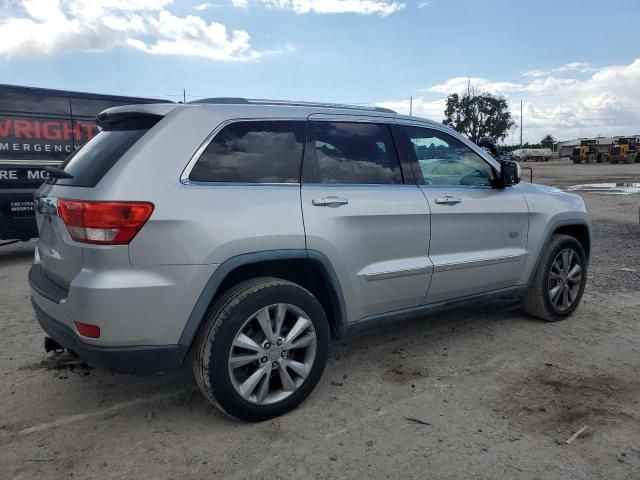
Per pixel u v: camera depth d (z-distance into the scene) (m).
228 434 3.08
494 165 4.60
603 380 3.78
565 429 3.12
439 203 4.02
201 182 3.06
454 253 4.16
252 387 3.11
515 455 2.86
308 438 3.04
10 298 6.08
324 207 3.42
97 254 2.76
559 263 5.02
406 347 4.43
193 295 2.93
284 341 3.22
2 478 2.66
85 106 8.92
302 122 3.56
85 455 2.87
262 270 3.36
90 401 3.49
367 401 3.47
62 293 3.03
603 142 65.06
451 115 75.81
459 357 4.21
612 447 2.94
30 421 3.23
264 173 3.31
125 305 2.78
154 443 2.98
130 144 3.04
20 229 8.37
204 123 3.17
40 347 4.45
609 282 6.53
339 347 4.45
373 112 3.98
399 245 3.79
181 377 3.86
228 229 3.02
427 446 2.95
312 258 3.33
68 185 3.13
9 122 8.11
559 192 5.18
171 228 2.86
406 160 4.01
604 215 13.45
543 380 3.78
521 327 4.90
